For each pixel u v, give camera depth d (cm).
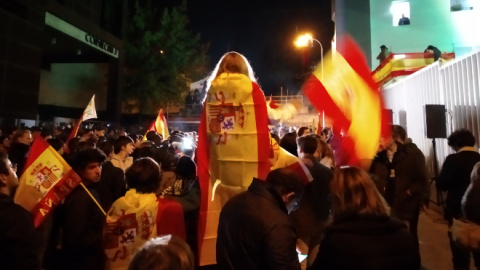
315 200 338
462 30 2192
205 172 281
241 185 268
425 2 2236
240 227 226
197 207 316
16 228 238
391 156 565
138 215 271
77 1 2166
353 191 212
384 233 202
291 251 215
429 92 990
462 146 440
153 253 142
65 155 568
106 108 2627
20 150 530
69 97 2661
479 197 335
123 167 546
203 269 288
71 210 309
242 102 272
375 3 2298
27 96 1680
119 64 2633
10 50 1571
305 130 727
